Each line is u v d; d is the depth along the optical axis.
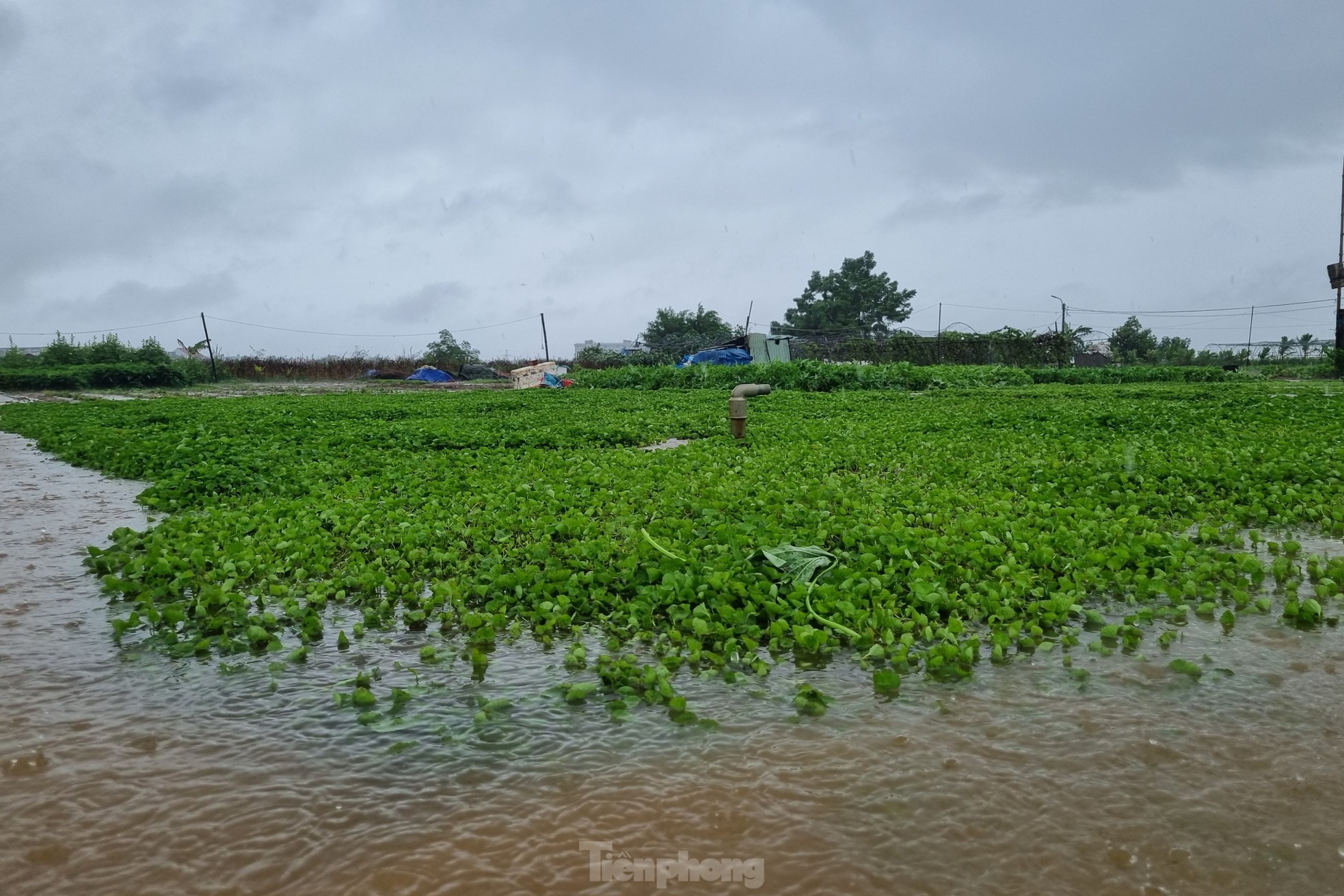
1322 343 40.06
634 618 4.25
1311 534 5.93
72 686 3.63
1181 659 3.64
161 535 6.01
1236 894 2.21
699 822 2.54
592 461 9.53
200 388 40.31
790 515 6.05
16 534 6.73
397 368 49.44
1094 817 2.53
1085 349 51.12
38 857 2.43
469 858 2.40
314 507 7.01
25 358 44.19
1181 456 8.76
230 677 3.73
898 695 3.41
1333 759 2.85
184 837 2.52
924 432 11.93
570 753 2.98
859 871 2.31
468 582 4.85
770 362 29.95
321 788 2.79
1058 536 5.29
